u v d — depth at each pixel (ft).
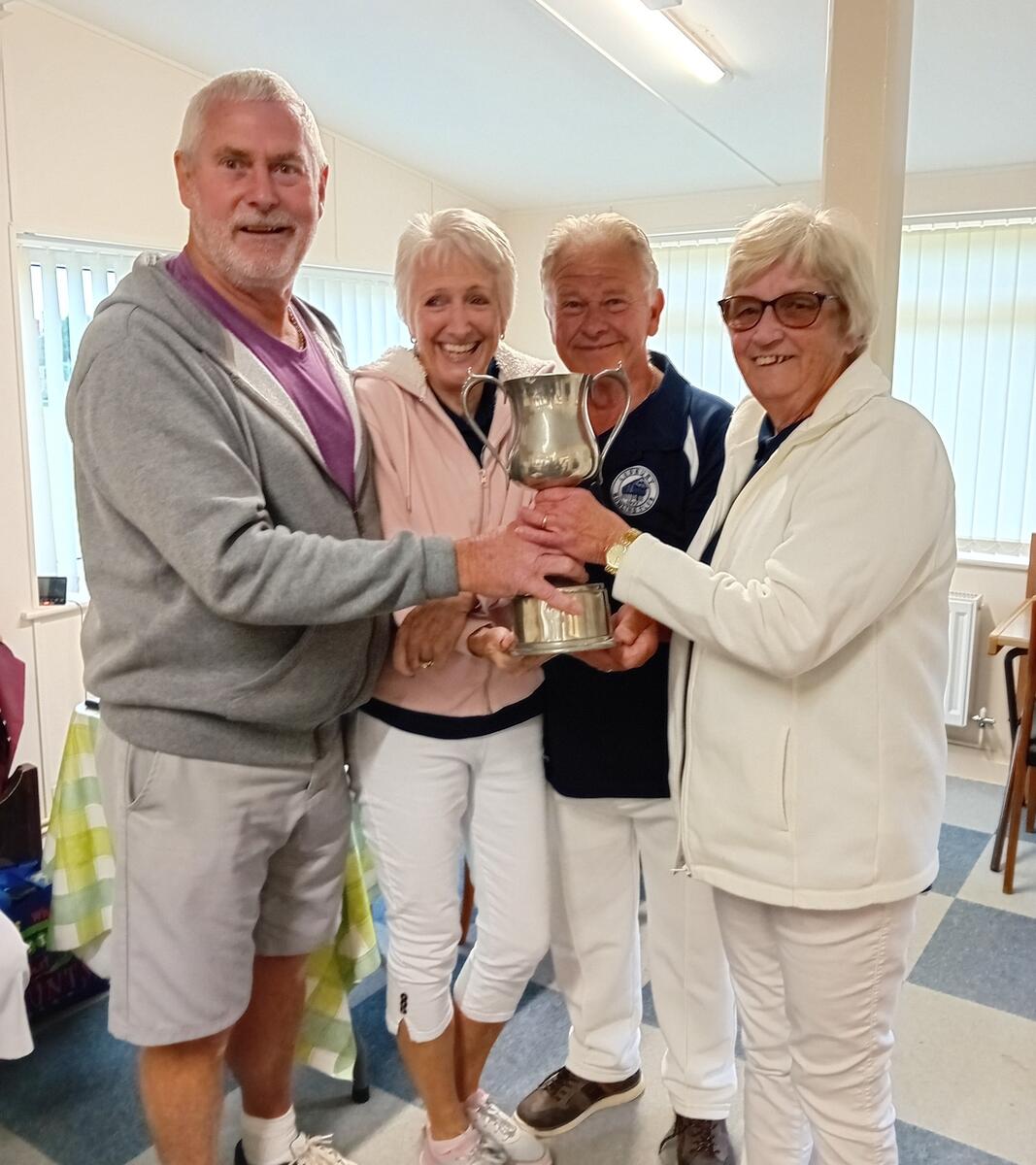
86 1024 7.47
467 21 9.76
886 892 4.22
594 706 5.46
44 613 10.23
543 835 5.51
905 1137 6.29
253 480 4.46
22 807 7.51
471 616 5.14
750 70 10.02
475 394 5.17
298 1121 6.39
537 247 15.69
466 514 5.10
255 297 4.91
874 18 5.60
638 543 4.39
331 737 5.22
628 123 11.90
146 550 4.54
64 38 9.72
